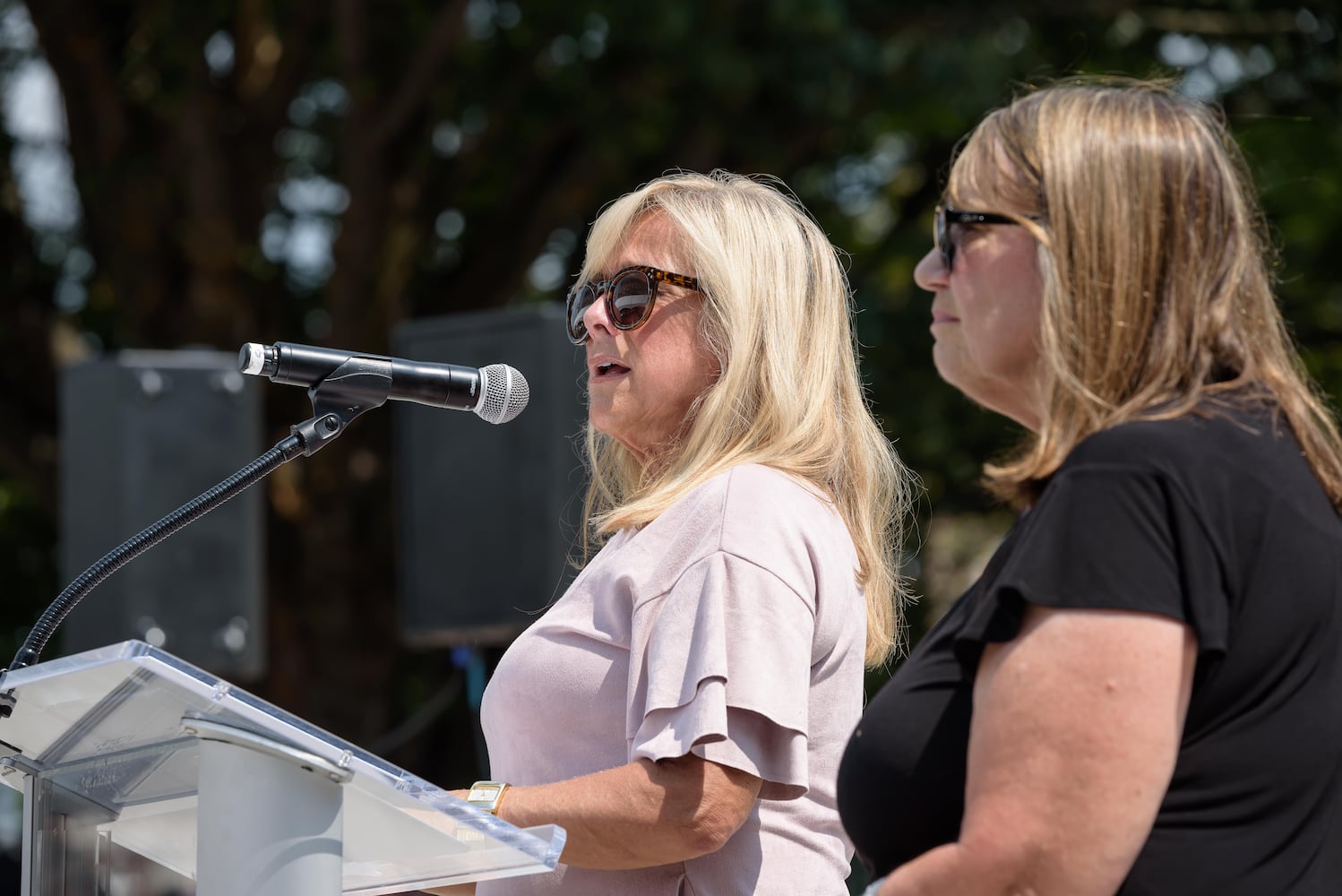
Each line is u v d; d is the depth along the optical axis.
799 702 3.40
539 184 15.38
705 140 14.23
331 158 16.38
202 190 14.06
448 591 9.76
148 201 14.38
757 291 3.94
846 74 13.08
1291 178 15.54
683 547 3.60
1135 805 2.46
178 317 14.41
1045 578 2.56
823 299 4.09
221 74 14.80
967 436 15.55
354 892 3.19
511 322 9.60
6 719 3.09
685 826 3.32
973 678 2.69
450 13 13.46
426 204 15.10
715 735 3.31
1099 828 2.46
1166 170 2.76
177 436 10.05
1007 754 2.54
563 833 2.90
